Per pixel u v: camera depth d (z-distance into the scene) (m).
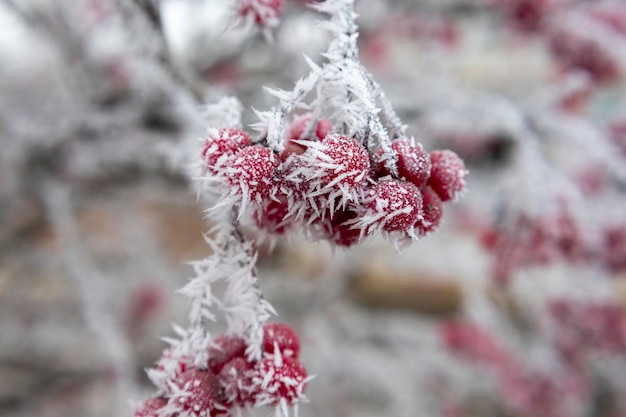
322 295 0.75
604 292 0.51
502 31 0.54
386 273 0.78
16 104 0.54
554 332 0.55
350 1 0.21
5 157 0.53
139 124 0.45
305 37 0.42
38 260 0.63
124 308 0.66
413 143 0.20
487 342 0.65
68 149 0.51
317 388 0.68
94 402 0.62
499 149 0.64
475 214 0.69
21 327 0.65
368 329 0.75
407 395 0.68
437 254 0.73
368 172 0.20
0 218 0.62
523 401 0.61
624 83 0.61
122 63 0.51
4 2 0.42
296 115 0.23
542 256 0.41
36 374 0.64
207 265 0.21
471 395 0.69
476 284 0.67
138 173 0.59
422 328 0.75
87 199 0.64
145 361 0.64
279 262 0.76
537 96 0.46
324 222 0.21
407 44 0.67
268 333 0.21
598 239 0.43
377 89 0.21
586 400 0.62
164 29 0.28
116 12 0.28
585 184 0.56
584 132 0.43
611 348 0.52
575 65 0.48
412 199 0.20
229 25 0.25
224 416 0.21
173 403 0.20
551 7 0.46
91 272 0.52
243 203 0.19
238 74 0.51
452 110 0.42
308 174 0.19
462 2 0.60
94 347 0.65
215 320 0.21
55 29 0.49
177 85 0.29
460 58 0.72
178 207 0.77
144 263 0.68
